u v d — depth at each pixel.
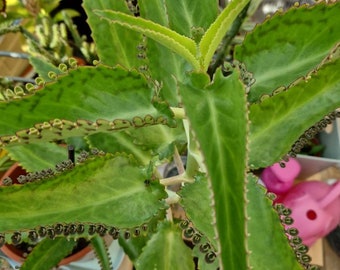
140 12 0.25
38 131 0.18
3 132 0.20
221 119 0.16
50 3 0.44
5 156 0.35
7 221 0.20
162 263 0.26
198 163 0.24
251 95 0.24
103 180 0.23
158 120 0.19
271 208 0.22
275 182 0.39
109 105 0.21
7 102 0.19
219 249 0.14
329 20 0.21
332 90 0.22
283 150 0.23
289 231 0.22
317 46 0.23
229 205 0.15
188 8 0.25
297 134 0.23
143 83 0.21
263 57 0.23
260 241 0.21
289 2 0.41
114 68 0.20
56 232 0.20
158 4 0.25
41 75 0.31
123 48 0.27
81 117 0.21
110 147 0.27
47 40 0.40
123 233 0.23
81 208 0.22
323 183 0.40
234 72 0.17
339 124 0.41
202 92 0.17
